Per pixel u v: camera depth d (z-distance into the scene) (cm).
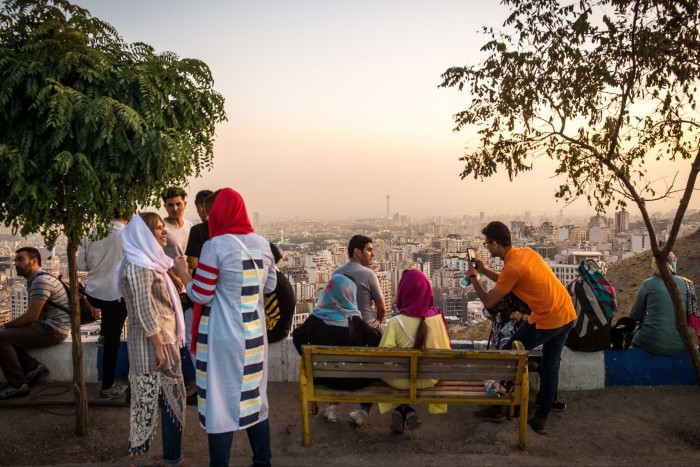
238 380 341
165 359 376
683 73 473
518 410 500
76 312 455
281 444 444
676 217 458
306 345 423
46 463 412
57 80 403
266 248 367
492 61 496
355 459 403
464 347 570
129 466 387
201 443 448
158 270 382
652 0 470
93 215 412
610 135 493
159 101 430
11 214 407
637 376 559
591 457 411
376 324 529
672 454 425
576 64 486
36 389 551
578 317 543
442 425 483
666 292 549
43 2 432
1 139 392
